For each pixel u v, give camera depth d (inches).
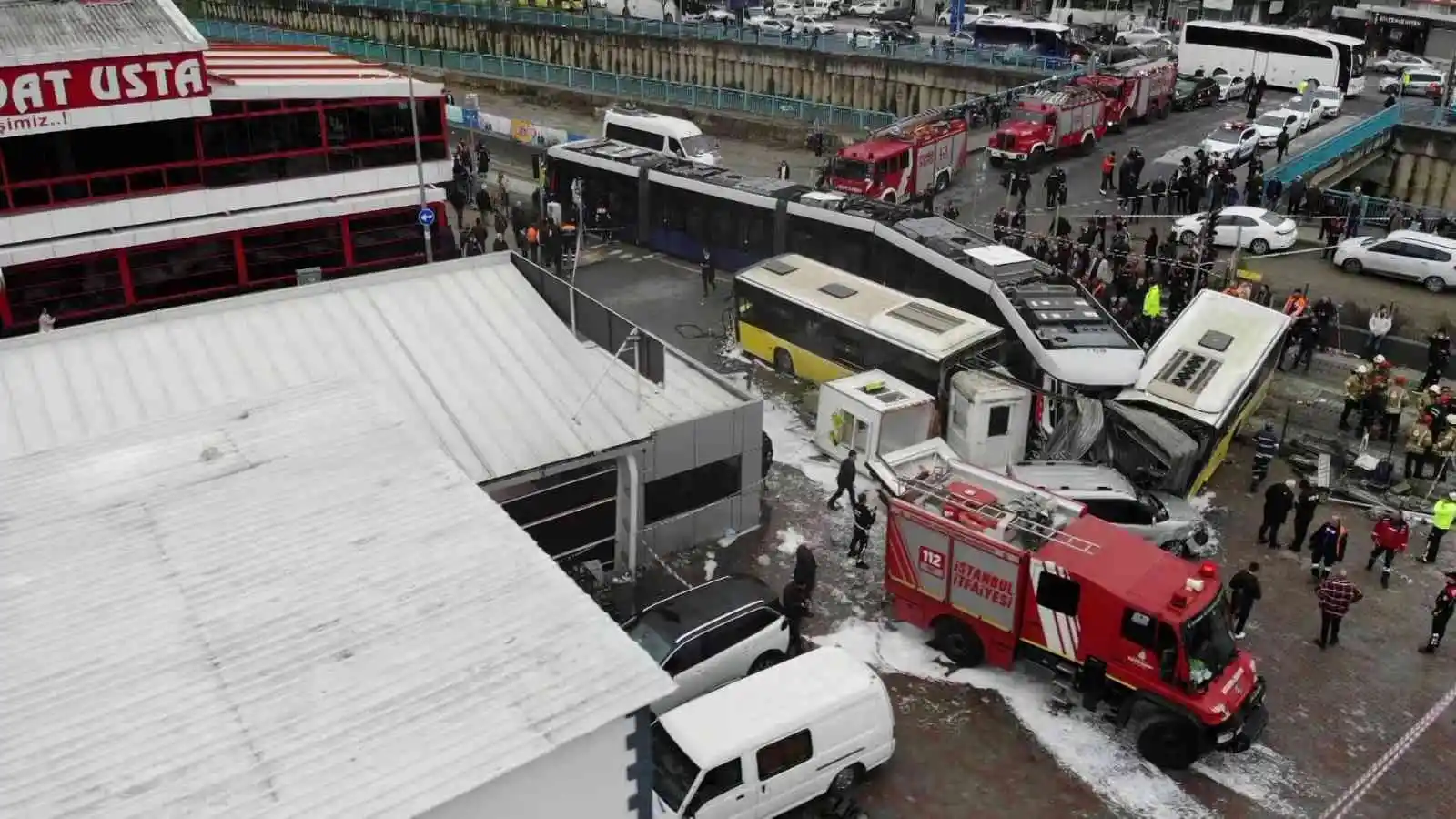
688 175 1507.1
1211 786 647.8
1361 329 1284.4
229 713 390.3
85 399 785.6
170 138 1168.8
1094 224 1469.0
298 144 1247.5
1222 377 964.0
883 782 648.4
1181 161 1775.3
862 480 977.5
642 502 834.2
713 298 1424.7
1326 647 770.8
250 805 352.2
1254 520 930.1
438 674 410.0
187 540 493.7
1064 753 668.7
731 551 877.2
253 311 898.1
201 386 812.0
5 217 1096.8
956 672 734.5
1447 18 2871.6
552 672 412.2
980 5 3489.2
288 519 510.3
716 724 597.0
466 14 3282.5
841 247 1301.7
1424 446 972.6
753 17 3179.1
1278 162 1819.6
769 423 1087.6
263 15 3895.2
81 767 366.6
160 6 1232.8
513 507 792.9
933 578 732.7
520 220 1571.1
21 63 1050.7
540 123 2554.1
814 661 653.3
